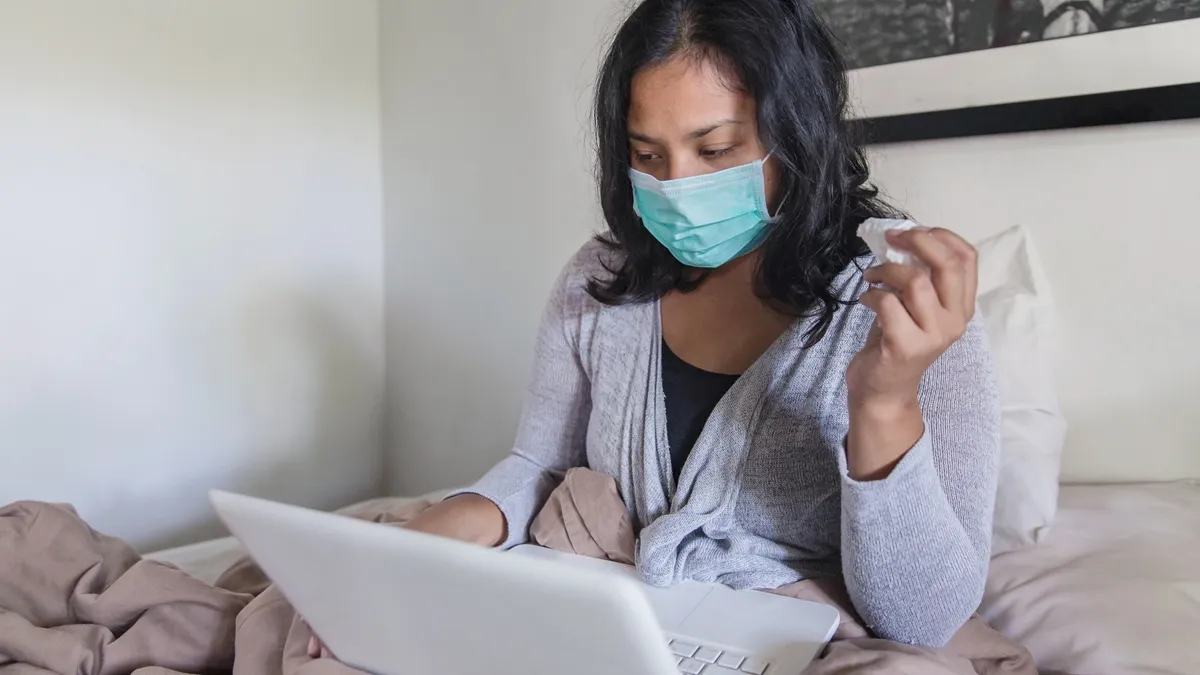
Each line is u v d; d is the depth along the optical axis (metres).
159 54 1.84
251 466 2.09
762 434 0.95
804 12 0.96
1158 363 1.28
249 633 0.91
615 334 1.10
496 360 2.07
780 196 0.96
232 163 1.99
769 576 0.93
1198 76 1.20
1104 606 0.99
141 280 1.85
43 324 1.72
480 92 2.02
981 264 1.36
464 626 0.65
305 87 2.12
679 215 0.96
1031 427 1.24
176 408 1.94
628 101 0.99
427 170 2.17
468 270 2.11
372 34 2.25
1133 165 1.27
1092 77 1.28
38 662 0.91
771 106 0.91
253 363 2.07
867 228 0.74
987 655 0.91
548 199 1.90
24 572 1.03
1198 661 0.90
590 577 0.56
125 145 1.80
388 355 2.35
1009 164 1.37
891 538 0.78
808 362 0.94
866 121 1.38
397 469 2.38
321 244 2.19
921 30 1.41
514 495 1.14
